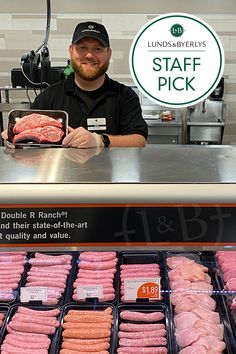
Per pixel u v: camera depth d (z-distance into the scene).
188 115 3.89
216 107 3.85
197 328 1.21
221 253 1.43
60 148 1.12
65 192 0.75
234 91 4.36
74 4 4.23
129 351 1.17
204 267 1.42
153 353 1.17
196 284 1.36
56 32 4.28
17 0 4.23
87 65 2.02
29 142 1.13
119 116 2.14
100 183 0.77
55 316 1.27
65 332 1.22
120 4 4.22
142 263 1.41
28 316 1.26
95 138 1.18
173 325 1.25
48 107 2.14
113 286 1.34
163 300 1.32
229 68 4.32
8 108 3.06
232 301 1.28
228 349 1.16
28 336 1.21
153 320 1.26
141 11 4.23
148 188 0.76
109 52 2.11
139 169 0.87
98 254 1.42
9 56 4.36
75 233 0.77
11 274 1.38
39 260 1.42
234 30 4.24
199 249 0.77
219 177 0.81
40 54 2.65
